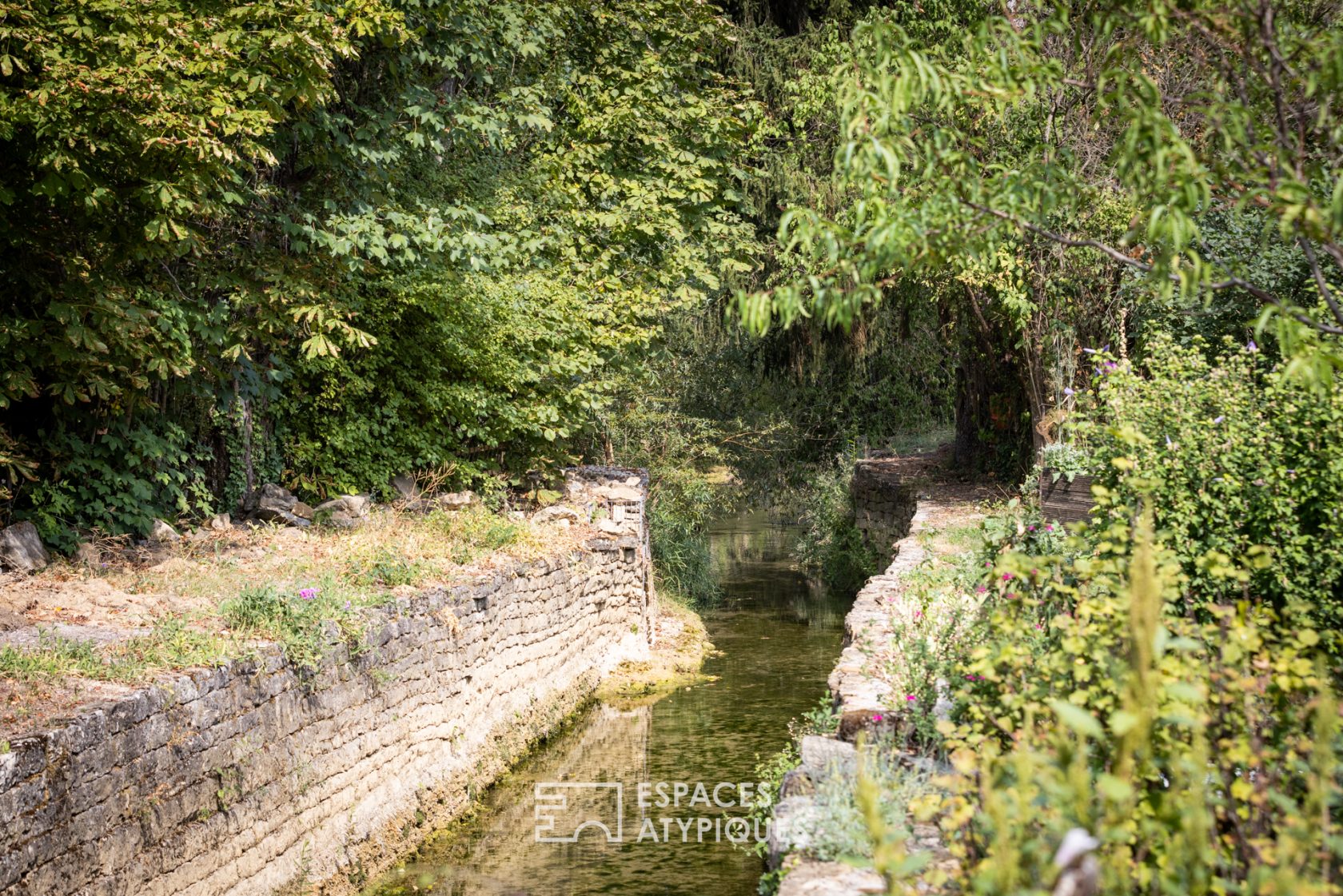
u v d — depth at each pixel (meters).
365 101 13.55
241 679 7.03
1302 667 3.54
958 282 15.55
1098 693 3.78
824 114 18.41
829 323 4.23
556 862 8.74
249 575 9.34
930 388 26.77
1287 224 3.62
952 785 3.61
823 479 25.97
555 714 12.77
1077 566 4.59
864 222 4.25
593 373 17.88
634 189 16.12
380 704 8.94
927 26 14.34
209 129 8.38
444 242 12.24
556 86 16.58
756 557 28.31
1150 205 4.09
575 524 15.90
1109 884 2.70
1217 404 6.08
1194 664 3.57
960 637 5.85
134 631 7.32
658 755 11.62
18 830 5.05
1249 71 4.40
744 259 20.11
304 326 12.38
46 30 7.71
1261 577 5.37
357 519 12.63
